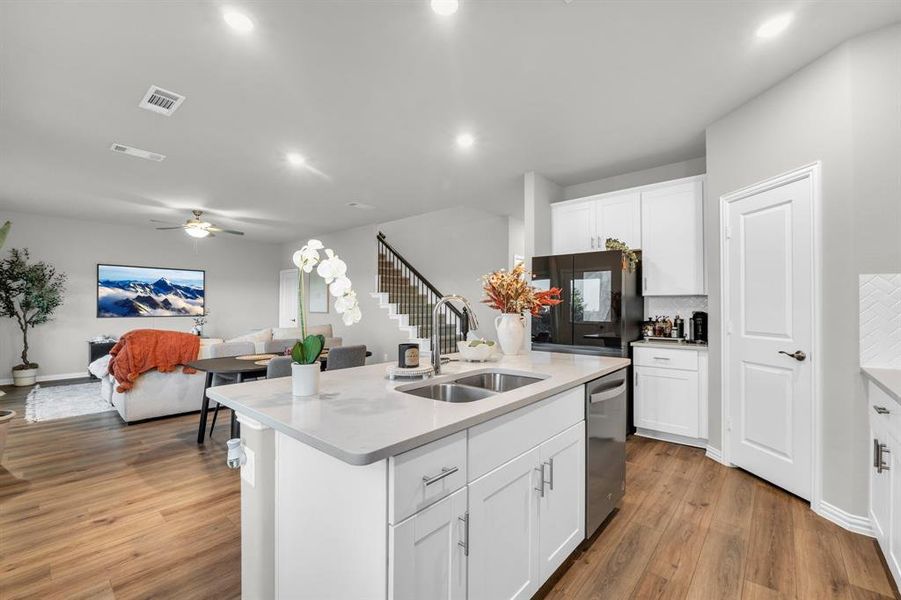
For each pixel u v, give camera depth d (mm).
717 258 3129
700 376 3389
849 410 2211
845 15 2039
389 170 4297
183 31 2125
